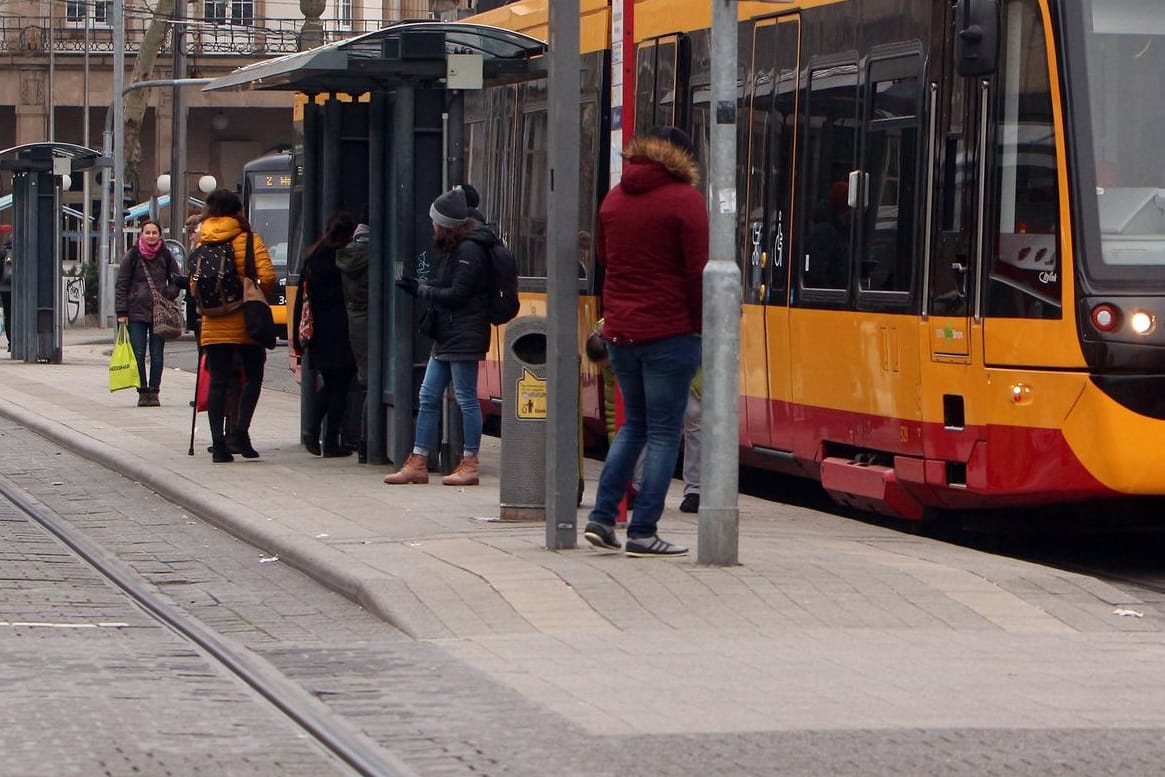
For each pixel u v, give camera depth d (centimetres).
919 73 1750
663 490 1520
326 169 2338
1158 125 1603
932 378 1709
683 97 2206
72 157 4391
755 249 2062
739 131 2117
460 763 963
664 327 1465
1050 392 1584
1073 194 1580
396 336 2191
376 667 1212
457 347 2033
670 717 1068
